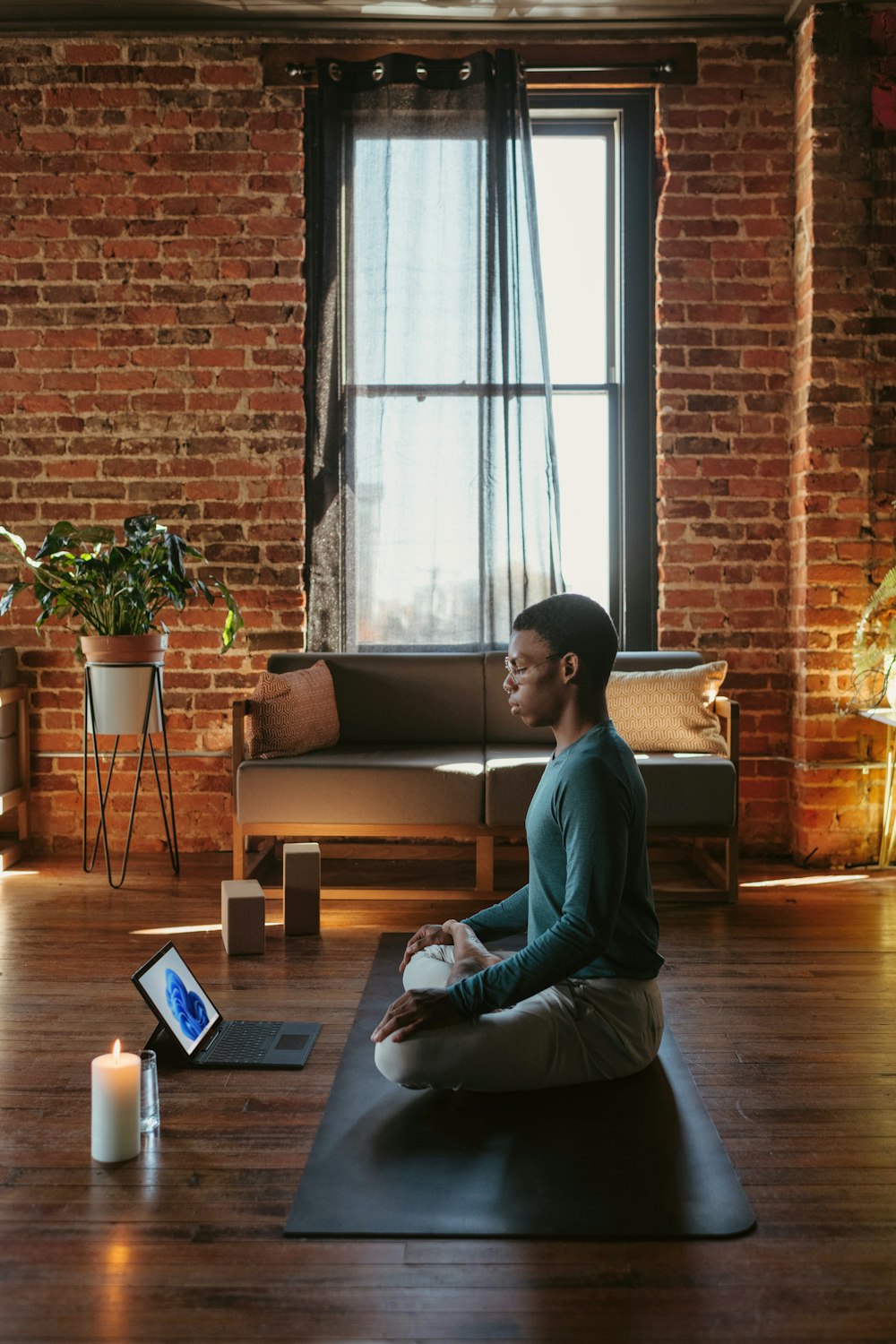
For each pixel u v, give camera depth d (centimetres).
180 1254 158
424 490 422
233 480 428
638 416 436
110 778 404
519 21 411
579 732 194
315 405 422
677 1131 193
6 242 423
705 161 417
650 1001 211
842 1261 157
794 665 418
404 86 414
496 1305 146
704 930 325
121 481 429
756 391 422
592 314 440
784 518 425
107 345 425
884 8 393
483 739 412
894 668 387
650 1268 154
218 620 431
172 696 432
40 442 428
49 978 284
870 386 401
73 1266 155
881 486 404
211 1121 201
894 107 395
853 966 292
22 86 420
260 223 421
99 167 421
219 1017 250
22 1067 226
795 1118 203
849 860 407
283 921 334
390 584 424
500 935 224
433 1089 211
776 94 415
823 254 398
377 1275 153
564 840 186
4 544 427
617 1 397
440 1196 172
